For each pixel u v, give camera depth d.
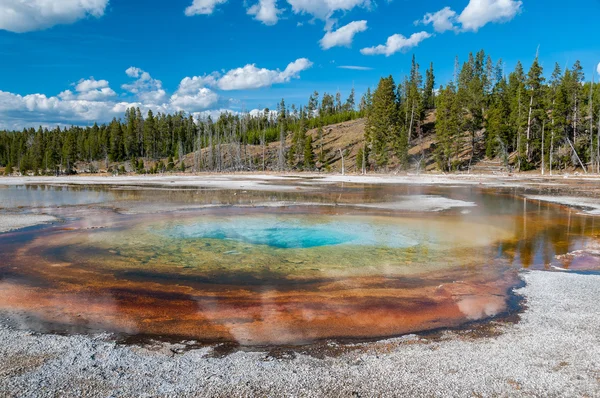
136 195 35.09
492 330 7.68
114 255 13.73
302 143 91.50
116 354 6.79
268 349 7.01
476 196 32.56
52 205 28.19
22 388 5.70
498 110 66.38
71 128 136.38
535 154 64.62
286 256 13.62
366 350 6.95
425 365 6.38
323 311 8.79
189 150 128.12
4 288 10.34
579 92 60.66
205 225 19.58
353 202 28.89
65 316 8.51
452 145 69.00
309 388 5.74
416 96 84.44
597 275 11.16
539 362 6.41
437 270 11.98
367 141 77.81
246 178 61.59
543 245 15.21
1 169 115.50
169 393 5.62
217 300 9.48
